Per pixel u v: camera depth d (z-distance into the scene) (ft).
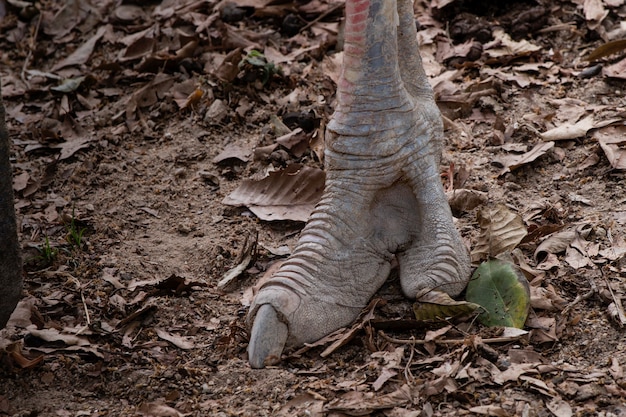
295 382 14.51
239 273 17.57
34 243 18.83
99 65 24.85
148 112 23.39
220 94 23.44
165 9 27.12
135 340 16.11
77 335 16.03
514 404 13.73
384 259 16.17
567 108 21.80
